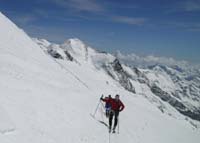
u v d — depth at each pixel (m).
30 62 33.06
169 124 40.91
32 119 15.14
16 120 13.85
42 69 31.78
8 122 13.05
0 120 12.75
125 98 52.94
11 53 31.41
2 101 14.73
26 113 15.32
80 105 23.77
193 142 34.19
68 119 18.45
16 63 26.47
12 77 20.34
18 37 44.03
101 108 26.95
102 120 23.77
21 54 35.28
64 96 23.45
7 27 44.56
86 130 18.66
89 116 22.33
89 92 34.03
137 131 26.34
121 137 21.55
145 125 31.17
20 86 18.92
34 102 17.45
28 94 18.14
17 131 13.00
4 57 26.20
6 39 38.22
